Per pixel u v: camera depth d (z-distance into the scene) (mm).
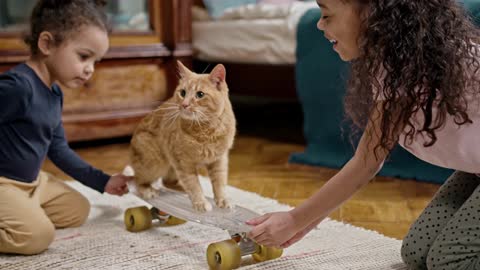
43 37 1451
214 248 1258
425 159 1234
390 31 1030
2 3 2566
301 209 1164
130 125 2926
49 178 1618
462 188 1281
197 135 1415
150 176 1624
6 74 1423
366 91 1119
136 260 1333
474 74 1086
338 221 1615
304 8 2748
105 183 1658
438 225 1220
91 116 2783
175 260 1333
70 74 1483
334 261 1314
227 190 1983
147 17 3064
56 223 1572
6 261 1342
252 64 2998
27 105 1421
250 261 1332
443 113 1062
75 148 2859
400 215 1690
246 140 3053
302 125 3541
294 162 2477
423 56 1034
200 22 3264
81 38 1458
